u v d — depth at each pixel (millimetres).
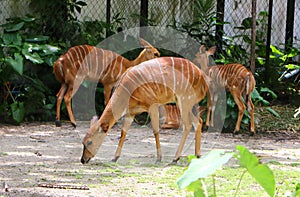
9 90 13562
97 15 16219
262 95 16656
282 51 18000
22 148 10523
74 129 12531
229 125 13164
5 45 13688
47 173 8680
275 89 16750
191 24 15711
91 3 16109
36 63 13586
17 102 13281
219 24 15547
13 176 8430
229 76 12594
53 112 13906
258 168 4473
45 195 7422
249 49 17453
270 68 16766
